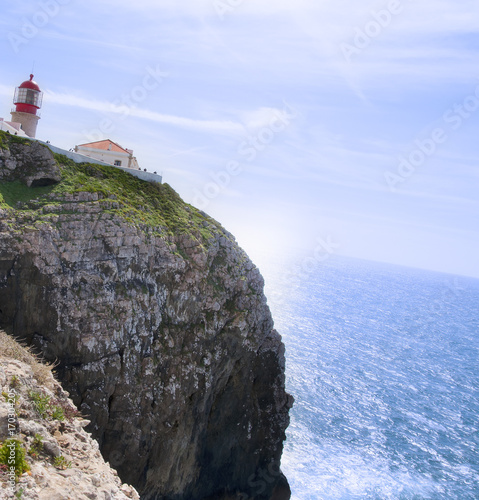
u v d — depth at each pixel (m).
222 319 47.84
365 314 195.12
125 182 50.75
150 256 43.97
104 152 59.62
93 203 42.81
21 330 37.69
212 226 52.44
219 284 48.84
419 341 153.25
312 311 178.50
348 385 95.75
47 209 40.72
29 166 43.75
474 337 174.00
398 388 98.25
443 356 135.00
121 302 41.12
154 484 43.47
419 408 87.88
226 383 49.81
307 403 82.88
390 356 125.88
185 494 46.28
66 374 38.53
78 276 39.72
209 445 48.97
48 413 19.12
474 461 68.56
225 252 51.22
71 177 46.16
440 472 64.62
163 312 44.72
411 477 62.56
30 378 20.03
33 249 37.53
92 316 39.38
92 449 18.86
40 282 37.81
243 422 51.28
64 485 14.95
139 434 41.19
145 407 41.72
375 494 57.81
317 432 72.44
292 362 106.19
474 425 82.12
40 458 15.95
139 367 41.75
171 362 43.91
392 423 79.19
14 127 56.25
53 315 38.16
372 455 67.44
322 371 102.56
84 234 40.53
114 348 40.28
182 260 45.75
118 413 40.50
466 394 100.00
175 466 44.84
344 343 133.25
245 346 49.88
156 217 48.06
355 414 81.25
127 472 41.06
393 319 194.12
